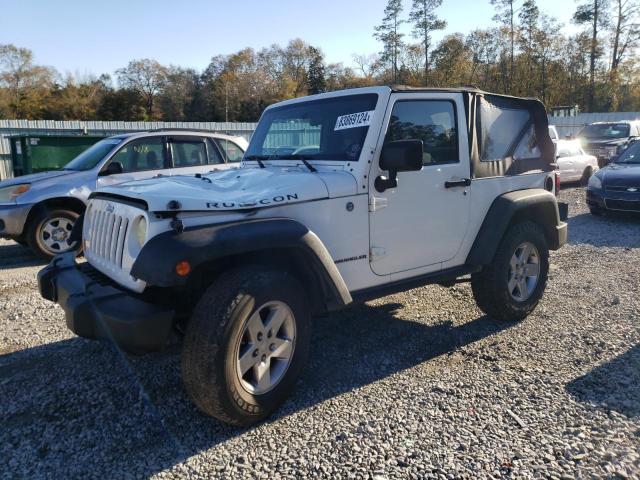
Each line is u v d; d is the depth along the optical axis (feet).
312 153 13.07
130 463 9.00
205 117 241.96
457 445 9.38
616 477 8.45
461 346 13.98
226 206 9.85
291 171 12.23
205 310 9.30
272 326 10.12
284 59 242.78
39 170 38.19
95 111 233.14
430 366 12.74
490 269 14.78
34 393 11.46
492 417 10.30
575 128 107.45
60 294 11.10
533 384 11.64
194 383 9.31
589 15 182.09
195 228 9.45
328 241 11.34
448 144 13.62
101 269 11.34
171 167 26.76
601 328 14.94
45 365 12.89
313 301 11.39
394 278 12.85
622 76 183.21
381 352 13.64
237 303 9.36
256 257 10.51
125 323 9.14
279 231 9.90
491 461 8.89
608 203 32.99
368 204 11.90
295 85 235.20
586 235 29.01
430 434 9.74
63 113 230.48
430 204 13.14
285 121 14.14
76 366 12.82
